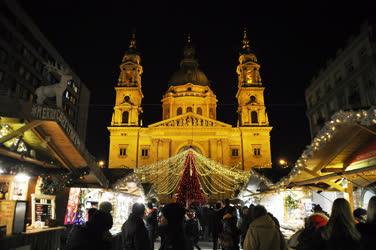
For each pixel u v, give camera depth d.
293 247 7.07
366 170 8.39
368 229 4.54
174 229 5.52
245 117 65.88
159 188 57.41
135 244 6.40
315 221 6.46
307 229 6.16
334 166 10.69
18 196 9.95
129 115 65.81
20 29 48.75
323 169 10.75
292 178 11.78
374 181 9.98
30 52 51.44
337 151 9.52
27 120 8.45
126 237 6.60
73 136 9.98
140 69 71.56
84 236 5.57
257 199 23.55
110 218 5.91
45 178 11.02
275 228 6.17
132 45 73.06
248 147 63.69
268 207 20.11
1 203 7.54
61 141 9.84
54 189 11.20
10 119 8.43
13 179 9.85
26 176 10.02
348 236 5.05
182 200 50.28
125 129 64.19
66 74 10.11
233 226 11.01
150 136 64.12
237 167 62.44
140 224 6.59
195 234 15.90
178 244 5.44
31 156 9.77
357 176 9.99
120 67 70.25
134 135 64.25
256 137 64.31
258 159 63.00
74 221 13.35
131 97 67.50
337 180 11.27
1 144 8.24
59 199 12.43
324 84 48.41
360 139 8.85
